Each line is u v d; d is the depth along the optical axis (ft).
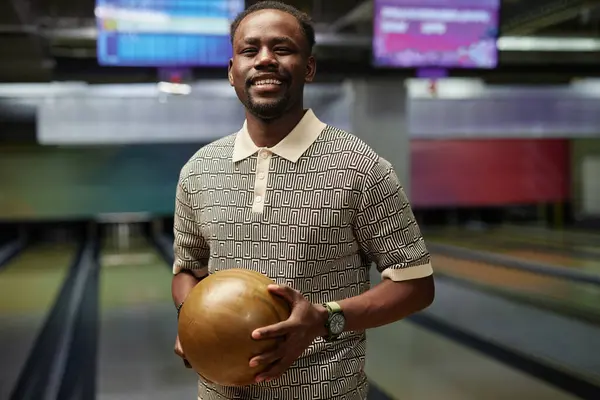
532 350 13.08
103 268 27.32
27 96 26.40
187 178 4.31
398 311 3.79
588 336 14.11
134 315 17.20
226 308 3.43
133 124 29.30
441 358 12.78
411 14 13.48
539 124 31.19
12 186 30.76
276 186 3.86
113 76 14.66
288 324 3.28
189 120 29.68
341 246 3.86
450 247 31.48
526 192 34.40
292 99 3.83
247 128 4.09
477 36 13.74
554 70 16.72
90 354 13.25
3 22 13.74
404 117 20.48
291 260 3.81
